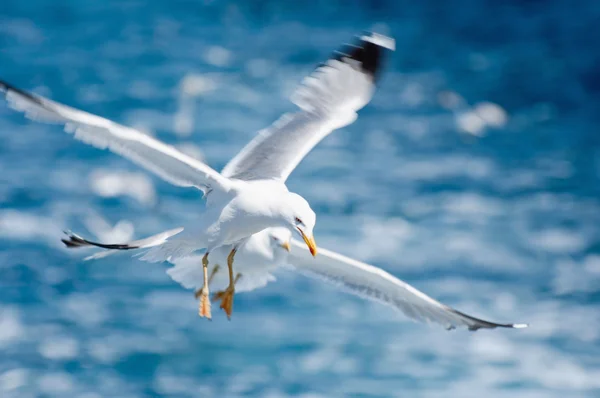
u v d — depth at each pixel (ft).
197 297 34.96
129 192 70.08
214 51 116.67
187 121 86.99
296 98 31.65
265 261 34.32
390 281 33.68
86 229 65.62
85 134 27.02
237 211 28.40
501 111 94.94
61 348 51.52
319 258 34.45
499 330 53.31
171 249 29.14
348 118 31.68
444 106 98.37
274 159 30.63
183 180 28.78
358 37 32.42
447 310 33.60
